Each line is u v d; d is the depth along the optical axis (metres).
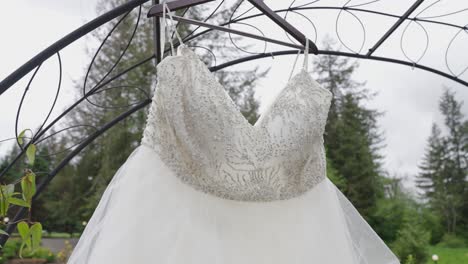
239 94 12.95
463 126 19.92
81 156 14.35
